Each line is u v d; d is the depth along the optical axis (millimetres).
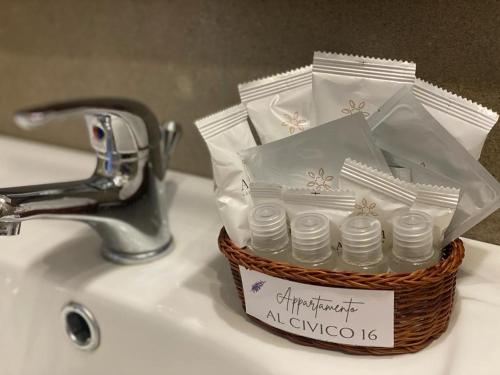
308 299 398
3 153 726
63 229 601
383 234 419
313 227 405
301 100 448
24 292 543
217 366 449
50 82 691
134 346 494
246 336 440
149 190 533
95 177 510
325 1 495
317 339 415
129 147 500
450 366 390
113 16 610
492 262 482
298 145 429
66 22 643
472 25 446
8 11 676
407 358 405
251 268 409
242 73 562
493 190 400
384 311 385
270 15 524
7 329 559
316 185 434
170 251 551
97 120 486
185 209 607
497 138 467
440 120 414
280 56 535
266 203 436
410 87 408
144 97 634
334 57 433
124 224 521
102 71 647
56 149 727
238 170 438
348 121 409
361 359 409
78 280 517
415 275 375
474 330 416
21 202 448
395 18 472
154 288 500
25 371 555
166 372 483
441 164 415
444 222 406
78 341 524
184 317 464
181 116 621
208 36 564
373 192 410
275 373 410
